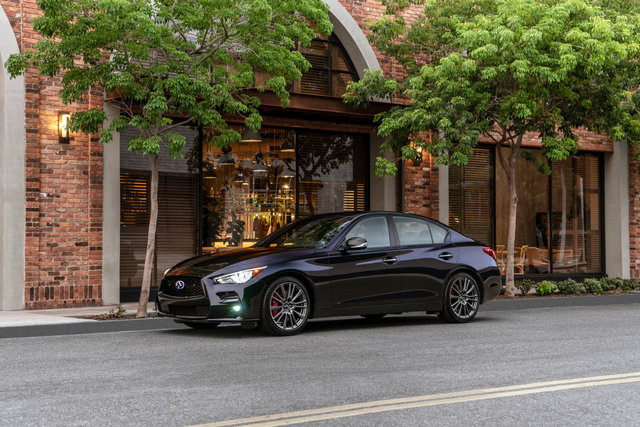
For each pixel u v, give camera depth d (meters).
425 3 17.06
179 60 11.11
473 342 8.55
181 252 14.39
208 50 11.72
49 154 12.79
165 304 9.23
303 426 4.68
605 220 19.98
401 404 5.29
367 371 6.63
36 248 12.62
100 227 13.22
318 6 11.90
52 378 6.39
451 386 5.94
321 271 9.34
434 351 7.84
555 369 6.73
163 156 14.22
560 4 12.87
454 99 13.30
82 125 10.94
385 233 10.13
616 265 19.77
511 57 13.13
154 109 10.74
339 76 16.30
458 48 14.60
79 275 13.01
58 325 9.74
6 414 5.06
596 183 19.92
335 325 10.42
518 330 9.72
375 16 16.62
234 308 8.76
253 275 8.90
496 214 18.25
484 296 10.83
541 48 13.27
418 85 13.98
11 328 9.41
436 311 10.50
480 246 10.98
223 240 14.88
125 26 10.23
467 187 17.81
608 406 5.26
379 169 14.30
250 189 15.24
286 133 15.75
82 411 5.12
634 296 15.34
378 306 9.79
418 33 15.14
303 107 14.37
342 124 16.14
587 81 14.04
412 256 10.14
